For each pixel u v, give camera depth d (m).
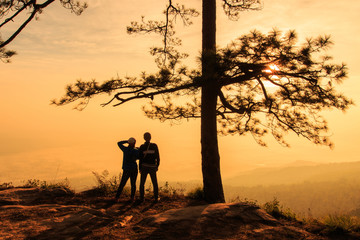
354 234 4.86
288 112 9.20
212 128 8.89
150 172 7.57
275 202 6.92
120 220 5.57
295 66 7.07
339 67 6.88
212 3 9.51
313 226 5.36
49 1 6.68
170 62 7.74
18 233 4.64
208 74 6.90
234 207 5.70
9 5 6.55
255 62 7.20
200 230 4.78
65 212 5.94
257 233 4.71
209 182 8.62
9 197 7.04
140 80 7.83
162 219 5.22
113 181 8.86
